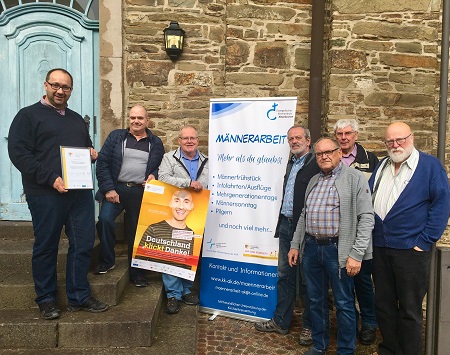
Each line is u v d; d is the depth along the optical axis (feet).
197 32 14.11
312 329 9.62
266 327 11.13
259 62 14.19
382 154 13.75
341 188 8.82
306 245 9.40
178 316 10.89
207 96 14.23
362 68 13.58
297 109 14.40
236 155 11.84
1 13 13.75
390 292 8.99
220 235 12.07
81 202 9.50
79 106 14.29
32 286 9.80
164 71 14.10
